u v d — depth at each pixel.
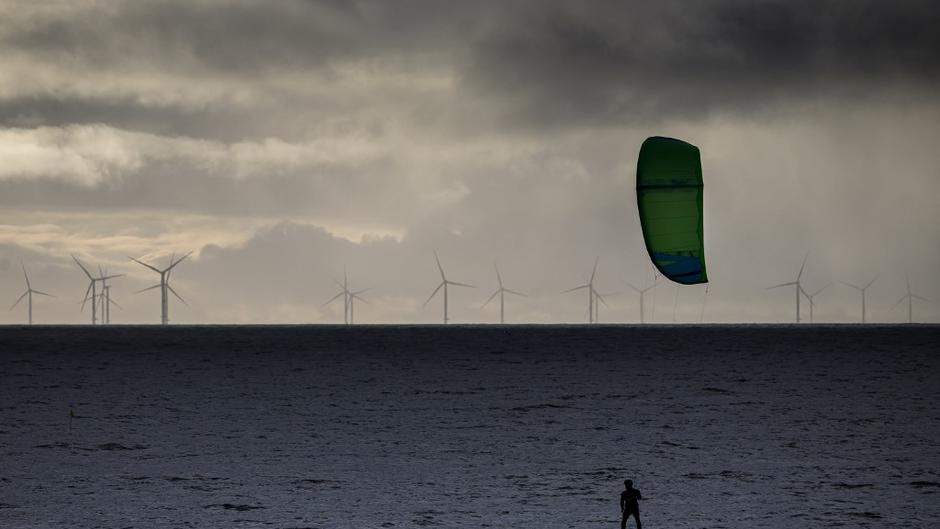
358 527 41.62
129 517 43.72
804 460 57.97
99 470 55.53
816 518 42.94
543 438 67.56
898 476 52.69
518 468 55.88
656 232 46.09
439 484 51.22
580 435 68.94
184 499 47.53
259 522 42.66
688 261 46.00
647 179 45.78
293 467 56.38
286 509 45.25
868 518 42.88
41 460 58.97
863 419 76.44
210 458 59.56
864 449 61.91
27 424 75.31
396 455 60.56
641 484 50.94
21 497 48.09
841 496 47.59
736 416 78.88
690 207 45.66
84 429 72.44
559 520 42.78
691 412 81.81
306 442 66.06
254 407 87.12
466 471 55.00
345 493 48.94
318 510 44.97
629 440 66.44
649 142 45.81
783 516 43.38
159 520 43.09
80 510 45.16
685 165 45.50
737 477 52.72
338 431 71.38
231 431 71.44
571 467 56.12
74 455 60.75
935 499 46.69
